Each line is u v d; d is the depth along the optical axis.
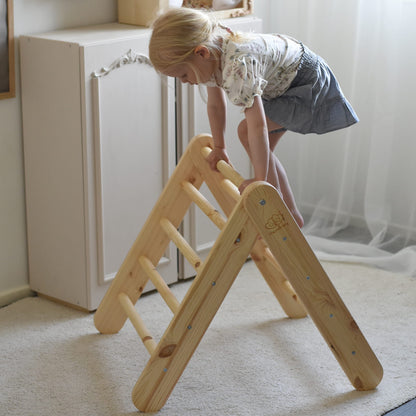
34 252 2.52
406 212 2.91
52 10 2.39
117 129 2.33
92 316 2.41
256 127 1.79
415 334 2.27
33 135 2.40
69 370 2.07
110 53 2.25
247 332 2.29
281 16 3.04
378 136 2.84
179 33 1.78
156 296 2.54
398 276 2.70
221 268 1.83
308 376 2.04
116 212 2.40
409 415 1.86
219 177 2.18
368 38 2.87
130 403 1.91
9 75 2.33
